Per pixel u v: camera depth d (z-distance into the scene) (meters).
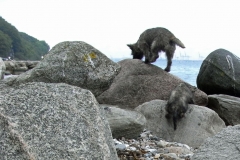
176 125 4.35
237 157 2.44
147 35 5.40
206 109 4.40
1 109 2.12
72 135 2.09
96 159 2.02
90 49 3.81
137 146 3.71
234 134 2.70
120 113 3.91
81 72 3.74
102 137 2.14
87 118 2.20
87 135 2.11
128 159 3.44
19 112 2.12
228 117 5.07
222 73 5.65
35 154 1.95
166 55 5.34
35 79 3.73
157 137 4.24
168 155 3.49
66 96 2.29
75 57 3.75
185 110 4.39
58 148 2.01
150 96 4.92
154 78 5.01
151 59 5.28
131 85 4.96
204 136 4.24
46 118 2.13
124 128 3.87
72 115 2.18
